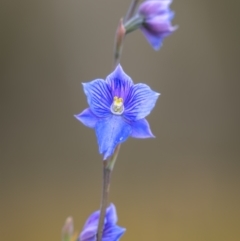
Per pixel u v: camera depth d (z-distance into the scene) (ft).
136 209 2.97
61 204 2.97
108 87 1.79
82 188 2.98
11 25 2.89
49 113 2.97
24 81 2.94
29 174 2.97
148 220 2.96
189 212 2.98
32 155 2.97
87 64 2.96
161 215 2.97
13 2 2.88
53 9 2.91
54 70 2.94
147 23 1.93
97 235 1.82
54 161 2.98
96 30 2.94
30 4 2.90
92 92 1.79
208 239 2.95
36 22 2.91
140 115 1.79
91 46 2.95
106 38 2.95
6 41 2.89
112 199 2.96
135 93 1.79
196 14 2.97
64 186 2.98
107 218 1.85
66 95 2.95
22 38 2.91
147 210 2.97
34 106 2.95
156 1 1.93
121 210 2.96
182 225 2.96
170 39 2.97
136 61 2.95
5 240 2.92
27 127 2.96
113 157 1.81
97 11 2.93
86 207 2.97
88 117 1.79
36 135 2.96
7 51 2.90
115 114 1.80
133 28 1.92
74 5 2.92
